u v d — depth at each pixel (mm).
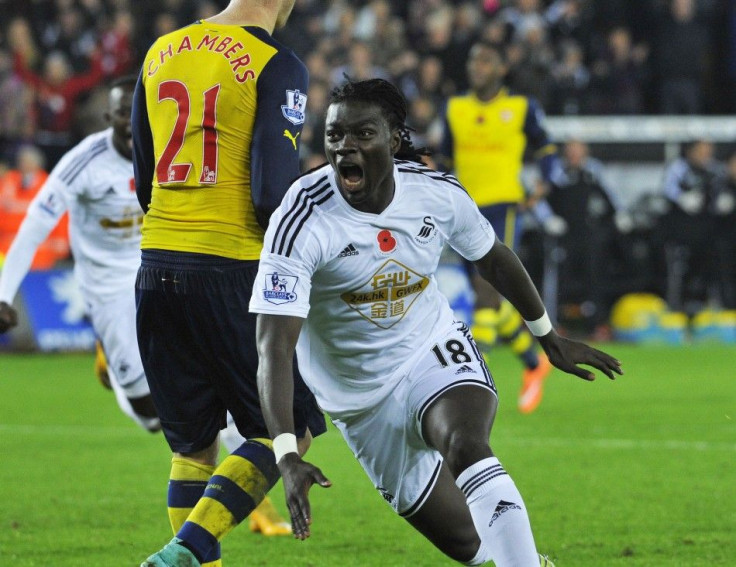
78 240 8438
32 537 7621
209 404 5742
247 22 5820
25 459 10656
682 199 22547
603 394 15336
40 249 21219
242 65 5590
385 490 5715
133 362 8445
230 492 5277
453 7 26250
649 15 25500
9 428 12602
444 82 24297
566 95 24125
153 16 24984
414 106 22328
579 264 21938
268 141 5512
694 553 7051
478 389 5328
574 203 21750
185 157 5590
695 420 12828
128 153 8195
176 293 5562
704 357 20234
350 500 8836
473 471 5000
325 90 22750
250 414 5605
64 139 23641
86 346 21125
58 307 21000
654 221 22609
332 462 10570
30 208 7902
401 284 5363
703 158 22578
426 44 25297
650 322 22641
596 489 9039
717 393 15281
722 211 22562
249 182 5613
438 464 5582
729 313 22891
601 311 22500
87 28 24750
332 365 5562
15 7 25203
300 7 24750
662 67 24703
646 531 7633
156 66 5742
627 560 6891
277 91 5574
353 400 5551
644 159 24078
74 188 8023
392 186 5215
